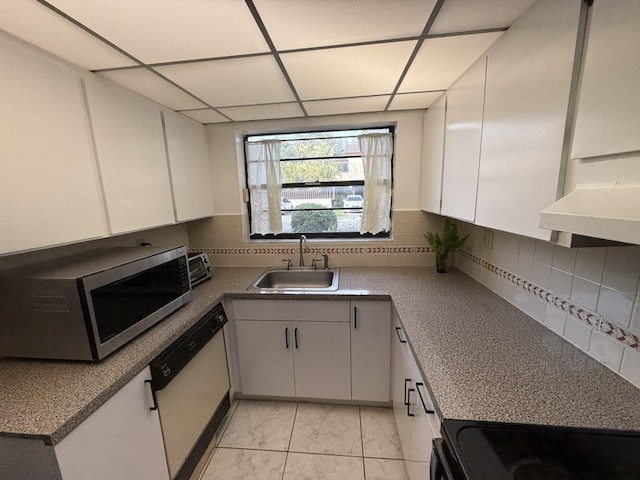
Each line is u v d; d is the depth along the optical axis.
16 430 0.76
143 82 1.38
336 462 1.54
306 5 0.86
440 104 1.70
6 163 0.90
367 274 2.12
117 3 0.81
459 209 1.42
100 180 1.25
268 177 2.38
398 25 0.98
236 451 1.62
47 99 1.03
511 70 0.97
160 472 1.20
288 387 1.94
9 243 0.91
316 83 1.47
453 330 1.25
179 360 1.27
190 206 2.00
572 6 0.69
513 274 1.49
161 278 1.40
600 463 0.65
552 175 0.78
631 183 0.57
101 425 0.92
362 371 1.85
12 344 1.04
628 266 0.87
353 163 2.41
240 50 1.12
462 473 0.64
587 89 0.66
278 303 1.81
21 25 0.89
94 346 1.02
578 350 1.07
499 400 0.84
